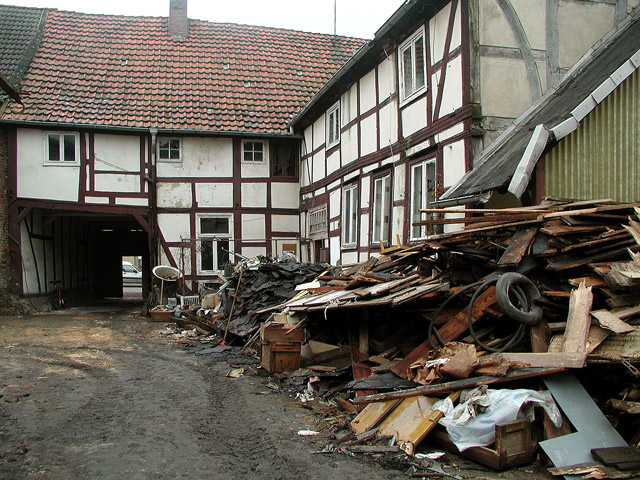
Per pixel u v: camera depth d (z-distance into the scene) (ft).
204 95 64.03
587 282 17.69
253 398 24.16
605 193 25.52
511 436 15.24
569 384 16.11
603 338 16.03
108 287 84.33
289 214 63.87
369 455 16.69
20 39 65.41
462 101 30.68
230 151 62.90
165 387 26.13
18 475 15.19
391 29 37.22
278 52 72.02
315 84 68.33
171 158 61.87
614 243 18.07
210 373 29.48
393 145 39.32
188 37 71.36
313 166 58.39
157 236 61.11
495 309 18.79
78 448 17.46
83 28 69.56
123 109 60.49
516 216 20.80
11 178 57.72
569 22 31.86
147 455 16.88
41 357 33.58
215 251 62.54
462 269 22.25
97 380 27.48
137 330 46.68
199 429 19.56
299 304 28.48
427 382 17.97
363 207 44.50
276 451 17.28
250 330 36.63
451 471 15.24
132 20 72.69
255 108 63.62
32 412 21.49
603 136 25.55
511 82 30.68
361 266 32.22
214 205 62.44
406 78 37.99
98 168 59.82
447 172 32.17
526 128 28.94
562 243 18.47
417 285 22.56
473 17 30.25
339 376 25.46
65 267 70.38
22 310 57.21
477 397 15.93
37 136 58.44
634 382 16.02
